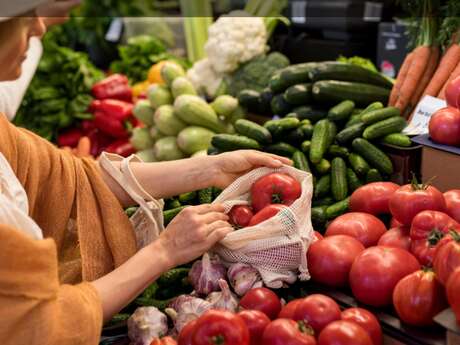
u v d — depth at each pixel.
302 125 2.32
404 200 1.61
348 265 1.58
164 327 1.53
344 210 2.02
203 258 1.64
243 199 1.75
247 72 3.16
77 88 3.76
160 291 1.81
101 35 4.73
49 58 3.78
